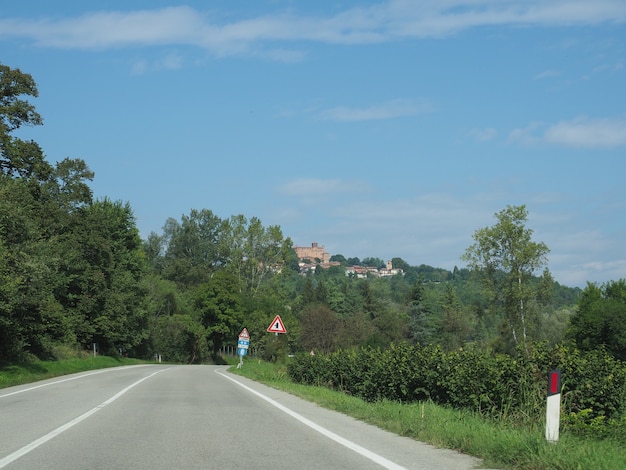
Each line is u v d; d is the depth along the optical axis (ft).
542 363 45.42
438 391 54.65
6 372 101.71
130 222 244.83
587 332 159.22
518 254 188.96
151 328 282.56
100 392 73.26
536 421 39.37
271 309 309.22
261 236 318.45
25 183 153.28
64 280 179.32
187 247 429.38
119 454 30.09
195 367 185.98
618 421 40.81
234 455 29.91
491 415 44.62
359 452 30.91
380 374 63.72
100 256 205.67
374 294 386.11
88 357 182.91
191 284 400.67
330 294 406.82
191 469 26.35
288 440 35.06
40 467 26.71
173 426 41.16
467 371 48.93
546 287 192.03
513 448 28.12
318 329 289.94
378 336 209.77
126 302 221.66
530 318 191.93
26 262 118.73
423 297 352.69
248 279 319.68
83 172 197.88
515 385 44.96
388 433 38.60
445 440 33.40
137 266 244.01
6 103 155.74
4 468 26.48
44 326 138.21
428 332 305.12
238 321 303.89
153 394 69.92
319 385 91.04
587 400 42.88
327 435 37.32
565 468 24.53
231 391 76.02
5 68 153.99
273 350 221.87
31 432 38.14
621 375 44.47
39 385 88.02
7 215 120.98
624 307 161.38
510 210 193.88
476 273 197.57
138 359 260.62
